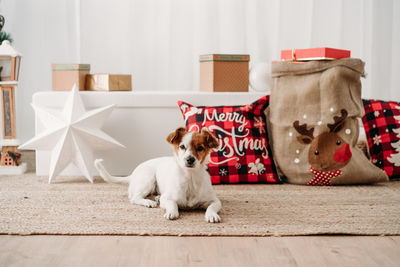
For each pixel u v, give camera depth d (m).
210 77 2.55
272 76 2.34
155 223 1.56
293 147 2.24
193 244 1.38
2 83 2.44
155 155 2.47
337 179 2.16
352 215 1.66
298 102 2.26
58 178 2.36
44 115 2.25
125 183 2.14
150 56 3.38
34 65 3.30
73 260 1.25
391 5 3.33
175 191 1.67
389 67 3.40
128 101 2.42
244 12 3.33
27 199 1.87
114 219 1.60
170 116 2.45
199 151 1.62
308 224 1.56
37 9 3.25
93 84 2.58
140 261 1.25
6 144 2.46
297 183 2.22
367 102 2.41
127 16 3.31
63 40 3.29
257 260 1.27
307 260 1.27
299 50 2.33
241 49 3.38
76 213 1.67
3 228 1.48
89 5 3.26
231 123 2.27
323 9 3.35
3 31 3.05
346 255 1.30
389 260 1.27
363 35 3.38
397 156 2.29
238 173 2.20
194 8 3.32
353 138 2.22
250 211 1.72
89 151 2.27
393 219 1.62
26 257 1.27
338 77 2.20
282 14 3.33
